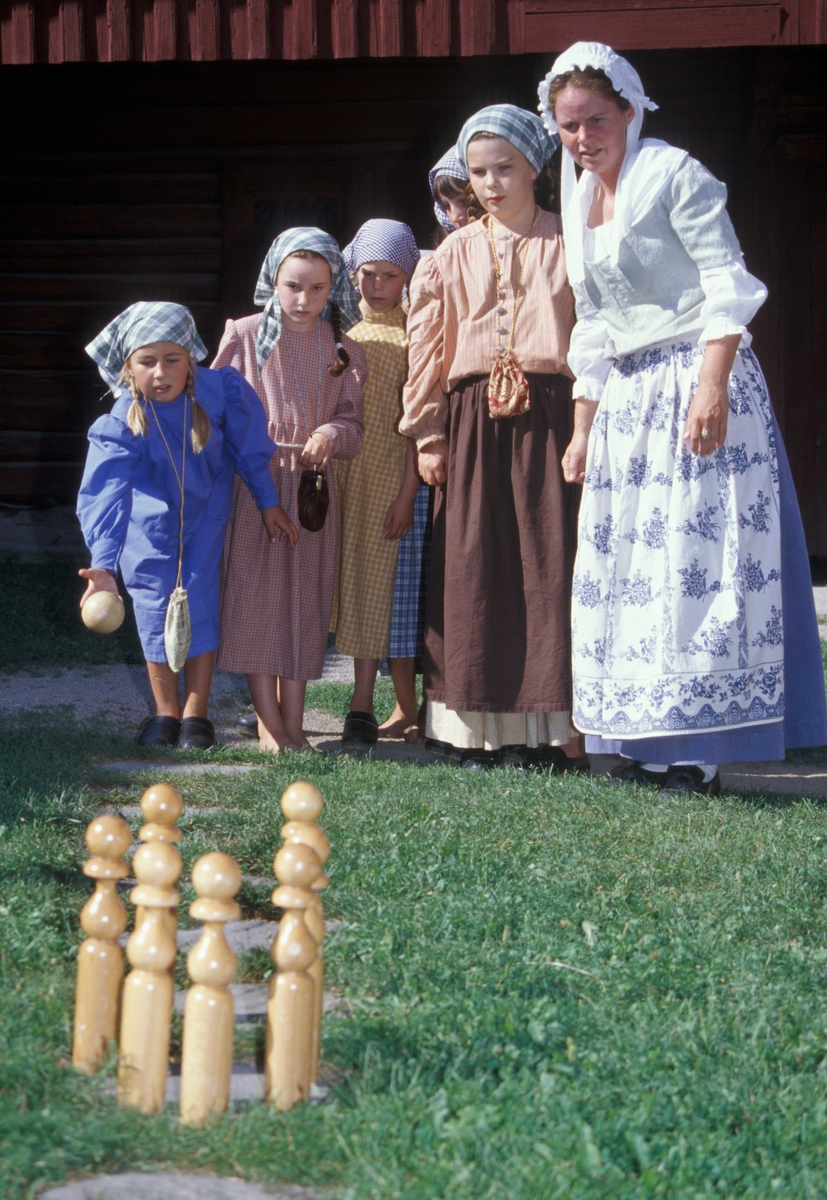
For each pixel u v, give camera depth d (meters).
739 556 3.74
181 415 4.38
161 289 10.71
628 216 3.73
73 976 2.15
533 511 4.16
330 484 4.57
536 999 2.10
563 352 4.16
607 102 3.69
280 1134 1.67
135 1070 1.76
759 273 10.12
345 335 4.70
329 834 3.11
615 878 2.90
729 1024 2.09
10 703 5.39
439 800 3.54
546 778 3.95
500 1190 1.55
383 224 4.95
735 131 10.19
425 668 4.43
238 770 4.11
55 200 10.70
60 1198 1.54
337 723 5.31
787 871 2.98
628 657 3.86
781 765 4.80
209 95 10.50
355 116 10.43
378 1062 1.86
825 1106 1.80
